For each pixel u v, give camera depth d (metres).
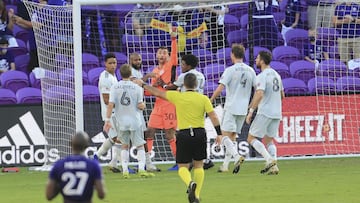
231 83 44.59
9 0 64.62
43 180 43.09
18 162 50.16
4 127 50.06
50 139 49.59
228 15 62.72
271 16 62.31
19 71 59.41
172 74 45.19
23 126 50.31
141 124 43.31
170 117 46.00
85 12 61.09
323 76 57.50
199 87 43.91
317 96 53.53
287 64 61.34
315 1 61.25
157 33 55.97
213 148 51.72
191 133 31.66
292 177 41.78
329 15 60.78
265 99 43.28
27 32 62.53
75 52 46.50
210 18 56.44
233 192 35.88
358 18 59.81
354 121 53.41
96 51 61.31
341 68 58.09
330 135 53.16
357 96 53.81
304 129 52.88
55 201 33.97
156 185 39.31
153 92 32.34
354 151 53.25
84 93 55.25
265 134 43.91
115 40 61.62
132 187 38.62
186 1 47.75
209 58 56.34
